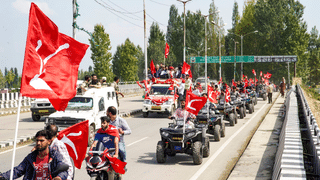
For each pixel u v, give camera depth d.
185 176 8.74
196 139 10.63
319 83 118.50
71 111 12.98
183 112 11.02
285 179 5.39
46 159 4.67
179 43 104.75
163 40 102.75
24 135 14.67
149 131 16.64
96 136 6.96
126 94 46.28
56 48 5.48
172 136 9.98
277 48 90.62
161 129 10.32
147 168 9.59
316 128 8.56
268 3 94.75
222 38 101.19
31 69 5.21
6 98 27.47
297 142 8.45
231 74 101.81
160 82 24.00
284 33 90.31
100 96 13.89
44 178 4.64
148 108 22.30
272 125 18.05
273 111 25.72
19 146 12.82
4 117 22.30
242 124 19.14
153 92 23.34
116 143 6.80
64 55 5.61
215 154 11.40
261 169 9.06
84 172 9.15
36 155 4.70
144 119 21.77
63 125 12.47
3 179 4.57
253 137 14.30
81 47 5.67
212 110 14.54
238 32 99.81
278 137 14.27
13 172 4.61
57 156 4.68
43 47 5.36
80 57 5.73
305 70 95.44
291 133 9.83
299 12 97.94
